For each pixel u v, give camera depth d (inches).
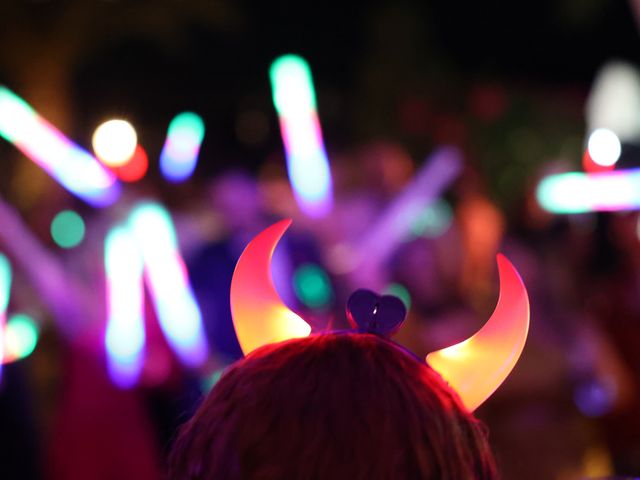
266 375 43.6
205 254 221.1
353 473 40.9
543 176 207.2
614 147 200.7
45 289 200.8
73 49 485.7
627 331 195.8
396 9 523.8
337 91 565.9
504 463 184.2
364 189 234.8
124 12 504.4
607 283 199.9
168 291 205.5
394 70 504.4
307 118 220.2
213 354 213.2
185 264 221.8
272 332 52.2
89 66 536.4
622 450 197.6
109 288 204.1
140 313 204.8
